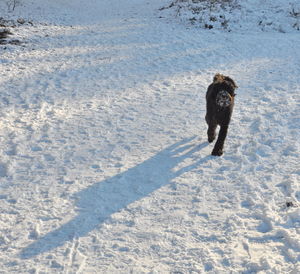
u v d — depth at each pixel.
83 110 8.30
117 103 8.68
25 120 7.79
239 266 3.92
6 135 7.13
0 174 5.94
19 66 11.26
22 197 5.32
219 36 14.81
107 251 4.27
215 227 4.60
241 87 9.48
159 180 5.69
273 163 5.98
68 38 14.78
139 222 4.75
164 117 7.89
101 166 6.12
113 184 5.61
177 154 6.43
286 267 3.81
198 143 6.79
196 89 9.50
